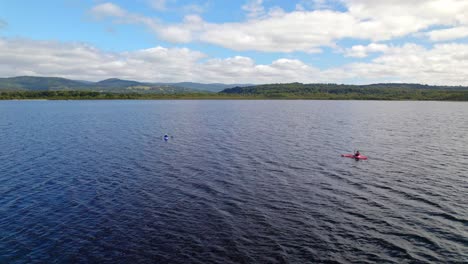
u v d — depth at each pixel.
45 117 142.62
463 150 71.25
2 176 49.03
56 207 37.59
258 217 35.44
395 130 104.25
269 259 27.44
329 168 55.66
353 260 27.45
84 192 42.59
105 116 150.12
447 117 151.12
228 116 156.25
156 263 26.69
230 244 29.73
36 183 45.97
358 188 45.19
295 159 62.19
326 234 31.78
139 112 177.12
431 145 77.31
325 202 39.94
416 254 28.38
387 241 30.55
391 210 37.59
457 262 27.17
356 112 185.25
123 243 29.73
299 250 28.88
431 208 38.19
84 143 77.06
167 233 31.62
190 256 27.72
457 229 32.91
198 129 104.75
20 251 28.25
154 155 64.69
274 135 92.31
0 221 33.84
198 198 40.84
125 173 51.44
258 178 49.50
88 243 29.66
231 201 39.97
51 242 29.78
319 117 152.00
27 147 71.31
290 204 39.19
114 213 36.09
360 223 34.22
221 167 55.75
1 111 177.00
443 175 51.53
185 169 54.19
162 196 41.44
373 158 63.38
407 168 55.81
